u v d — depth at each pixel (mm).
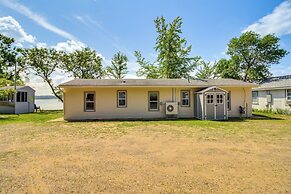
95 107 15422
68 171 4316
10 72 28297
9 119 15258
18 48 26484
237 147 6375
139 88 15820
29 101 24109
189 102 16141
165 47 31688
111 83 15367
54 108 32062
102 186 3566
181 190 3400
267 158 5191
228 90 16031
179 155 5516
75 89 15250
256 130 9648
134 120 14203
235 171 4285
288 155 5457
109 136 8320
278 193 3281
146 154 5629
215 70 36406
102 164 4773
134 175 4078
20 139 7750
